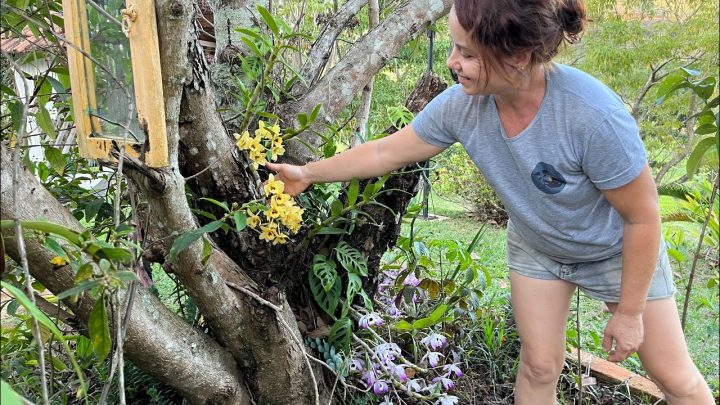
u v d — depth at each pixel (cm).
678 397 147
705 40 529
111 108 105
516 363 216
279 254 152
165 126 101
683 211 337
